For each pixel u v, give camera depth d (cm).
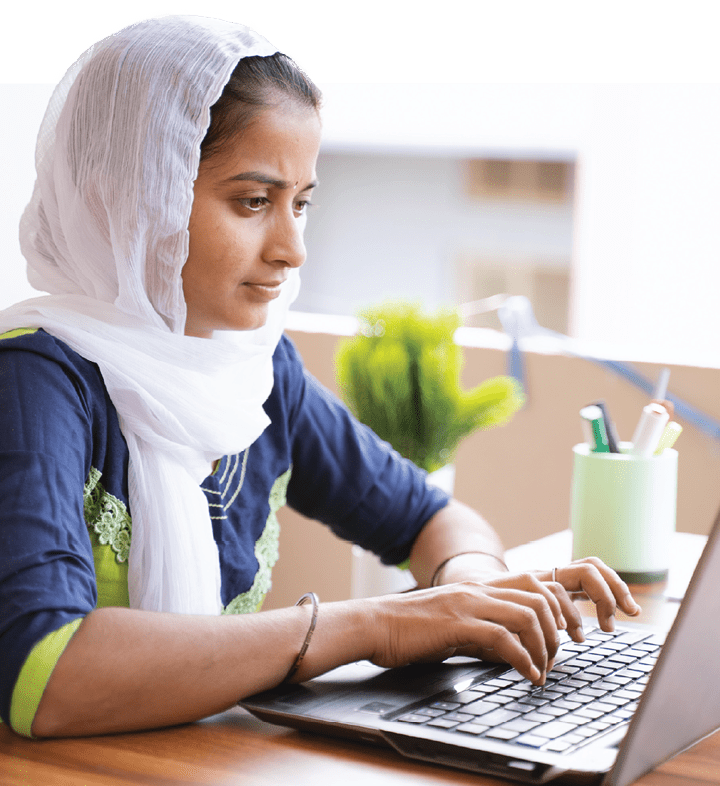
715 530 64
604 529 117
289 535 221
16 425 86
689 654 66
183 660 74
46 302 103
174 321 102
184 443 102
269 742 73
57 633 73
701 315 454
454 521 126
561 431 195
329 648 81
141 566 99
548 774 65
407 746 70
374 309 176
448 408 170
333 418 129
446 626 82
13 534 78
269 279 100
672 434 121
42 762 68
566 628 88
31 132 226
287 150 96
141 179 96
